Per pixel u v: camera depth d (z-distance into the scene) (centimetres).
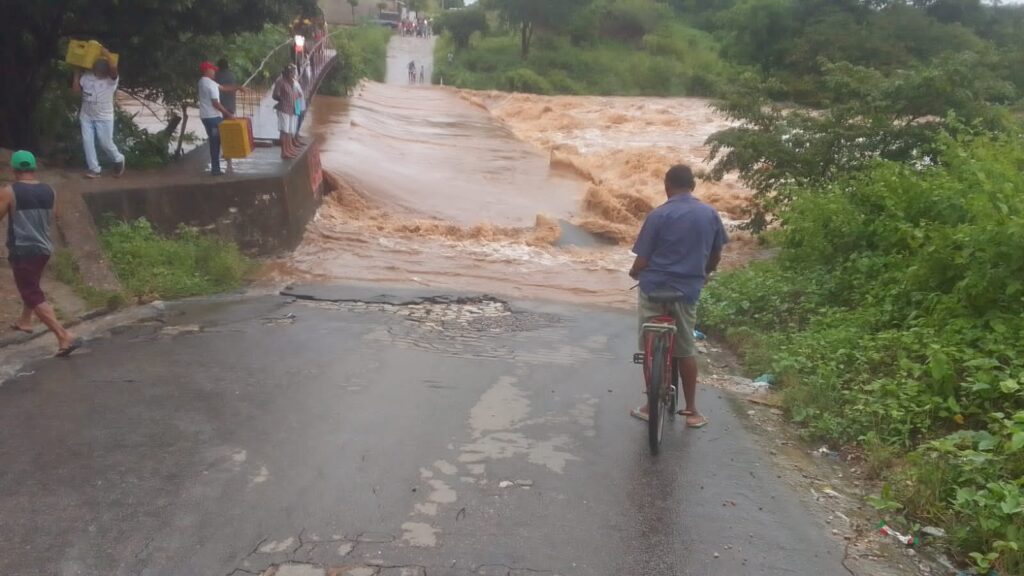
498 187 1864
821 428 596
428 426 576
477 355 746
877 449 551
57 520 437
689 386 595
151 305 852
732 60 5528
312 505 461
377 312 891
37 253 679
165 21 1174
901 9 4666
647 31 7012
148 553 411
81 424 556
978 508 454
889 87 1261
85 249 898
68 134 1290
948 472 500
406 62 6456
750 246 1469
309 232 1264
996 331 647
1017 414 486
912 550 447
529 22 6362
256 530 434
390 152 2105
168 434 545
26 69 1198
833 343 734
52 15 1134
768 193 1427
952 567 432
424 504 468
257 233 1119
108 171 1118
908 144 1259
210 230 1079
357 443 542
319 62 2606
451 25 6612
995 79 1271
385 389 644
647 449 557
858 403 618
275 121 1541
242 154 1123
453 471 509
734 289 964
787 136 1373
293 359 705
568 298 1030
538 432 576
